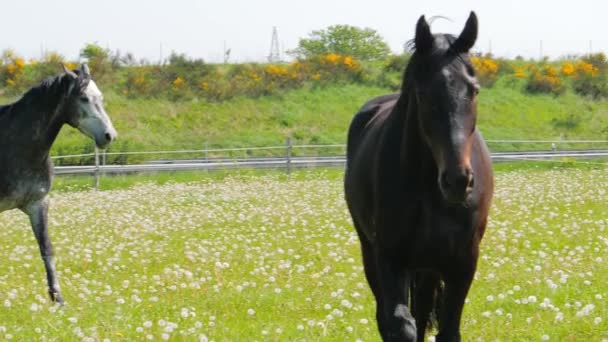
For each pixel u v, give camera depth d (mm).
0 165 10805
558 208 17797
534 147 43438
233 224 16672
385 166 6266
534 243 13375
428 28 5613
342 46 82062
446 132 5254
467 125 5277
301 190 23359
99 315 9016
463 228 6074
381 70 56312
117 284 11055
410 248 6238
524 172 28281
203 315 9008
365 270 7406
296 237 14562
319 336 8016
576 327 7992
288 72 52562
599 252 12242
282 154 42062
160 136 43250
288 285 10312
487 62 55750
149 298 9672
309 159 33906
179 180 28625
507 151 40188
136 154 34562
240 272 11492
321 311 9258
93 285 10859
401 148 6121
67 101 10938
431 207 6012
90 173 29953
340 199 20719
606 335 7746
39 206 11023
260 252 12953
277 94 50250
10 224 18016
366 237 7328
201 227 16344
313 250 13102
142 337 7953
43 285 11133
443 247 6117
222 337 8055
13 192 10812
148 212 19000
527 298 9203
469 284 6348
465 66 5457
